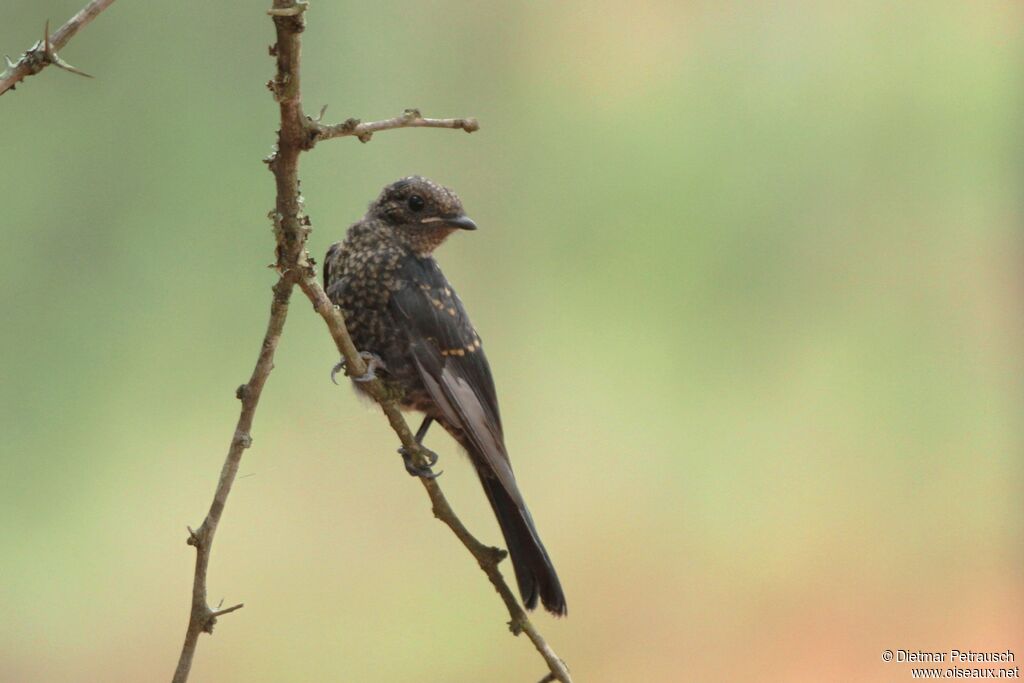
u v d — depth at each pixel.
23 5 14.03
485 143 16.62
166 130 14.62
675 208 16.66
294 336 15.17
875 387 16.52
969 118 16.16
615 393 16.48
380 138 15.83
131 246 14.61
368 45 15.79
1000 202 16.02
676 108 16.94
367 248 6.89
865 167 16.59
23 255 14.22
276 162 4.80
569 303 16.72
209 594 14.02
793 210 16.67
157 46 14.56
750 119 16.84
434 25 16.30
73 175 14.39
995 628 14.89
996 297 16.17
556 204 16.80
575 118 17.03
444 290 6.92
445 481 14.91
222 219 14.88
